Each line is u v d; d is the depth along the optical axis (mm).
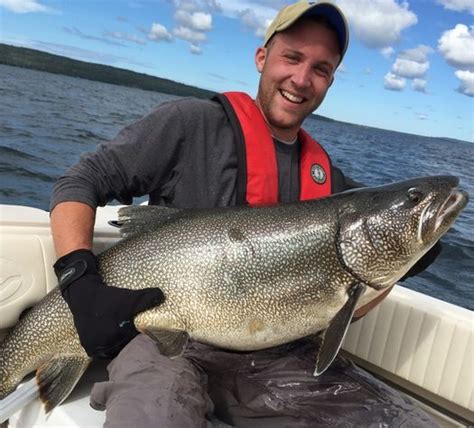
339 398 748
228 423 799
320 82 872
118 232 946
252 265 731
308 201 779
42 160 4074
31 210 942
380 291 782
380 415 723
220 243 737
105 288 710
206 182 832
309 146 927
